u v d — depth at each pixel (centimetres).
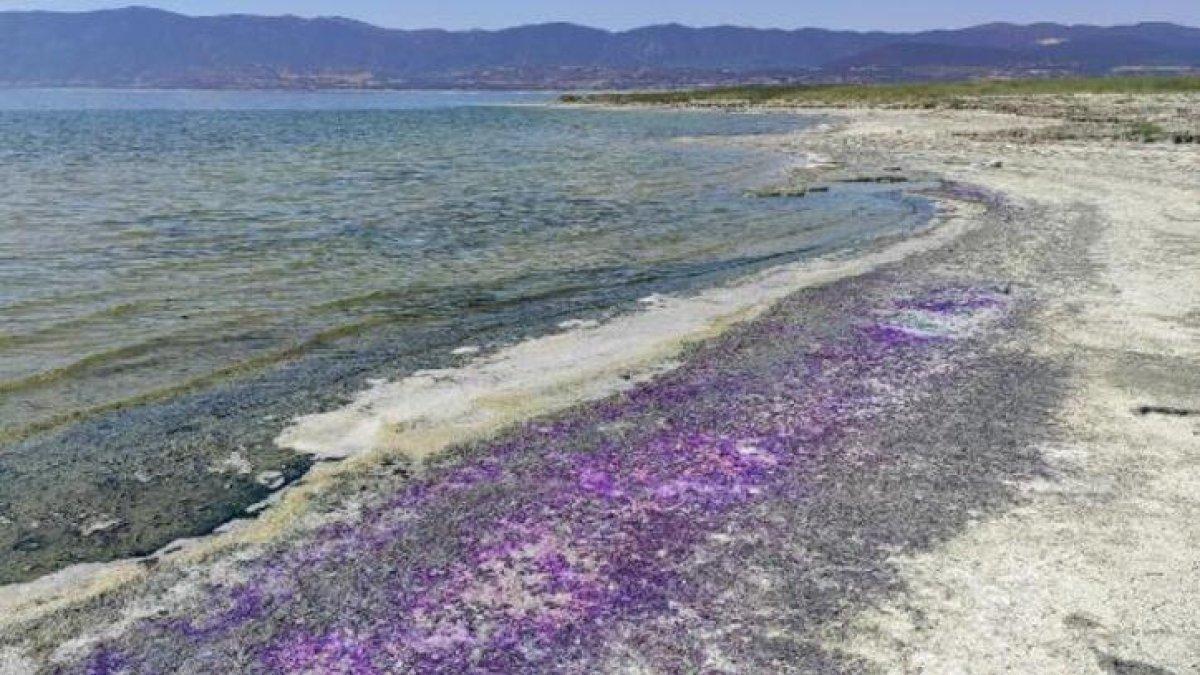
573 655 723
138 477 1075
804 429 1173
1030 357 1448
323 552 885
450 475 1051
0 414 1273
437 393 1331
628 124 9438
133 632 761
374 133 8188
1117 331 1580
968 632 743
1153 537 890
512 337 1636
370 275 2150
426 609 788
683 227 2820
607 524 932
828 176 4069
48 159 5356
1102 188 3297
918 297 1833
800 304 1798
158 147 6412
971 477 1028
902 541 890
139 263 2241
